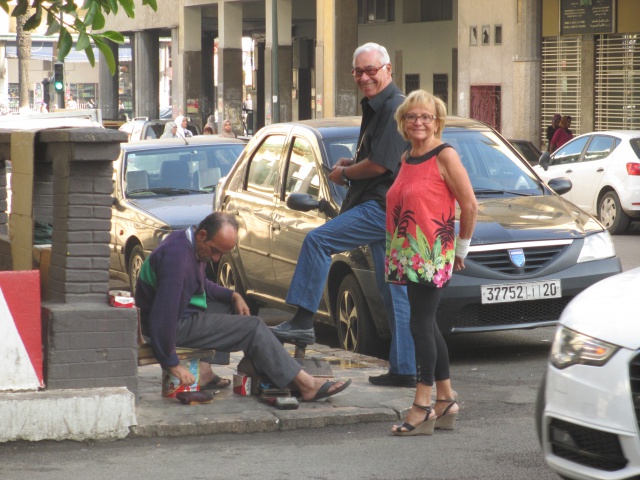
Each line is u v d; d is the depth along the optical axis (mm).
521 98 66062
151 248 24234
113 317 12836
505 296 16688
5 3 14297
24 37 90000
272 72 77125
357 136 18812
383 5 92312
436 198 12445
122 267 25531
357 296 17219
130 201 25875
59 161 13008
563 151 40938
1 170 16344
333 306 18109
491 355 18156
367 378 15383
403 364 14773
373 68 14578
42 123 34062
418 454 11984
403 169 12672
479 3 69188
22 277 12516
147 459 11812
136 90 111062
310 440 12625
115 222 25766
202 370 14469
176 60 102875
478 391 15398
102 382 12844
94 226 12930
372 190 14875
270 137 20406
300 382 13773
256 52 110500
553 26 64562
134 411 12617
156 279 13586
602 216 38594
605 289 10203
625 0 60000
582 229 17672
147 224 24484
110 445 12359
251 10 101625
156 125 65938
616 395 9266
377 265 15195
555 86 64938
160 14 104375
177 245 13500
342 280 17766
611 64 61406
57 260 13109
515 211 18016
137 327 13000
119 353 12891
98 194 12906
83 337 12758
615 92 61312
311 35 103000
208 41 111375
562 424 9703
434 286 12508
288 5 86312
